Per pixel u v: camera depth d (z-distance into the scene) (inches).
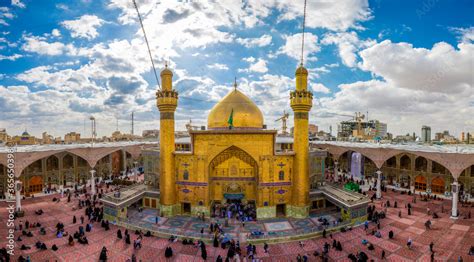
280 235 842.8
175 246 809.5
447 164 1075.9
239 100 1160.2
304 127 1015.0
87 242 820.0
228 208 1060.5
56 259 724.7
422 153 1175.0
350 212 940.6
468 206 1181.7
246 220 991.0
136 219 1020.5
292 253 768.3
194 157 1042.1
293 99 1010.1
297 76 1016.9
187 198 1055.0
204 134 1033.5
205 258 735.1
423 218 1032.2
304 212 1020.5
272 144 1027.9
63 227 940.0
